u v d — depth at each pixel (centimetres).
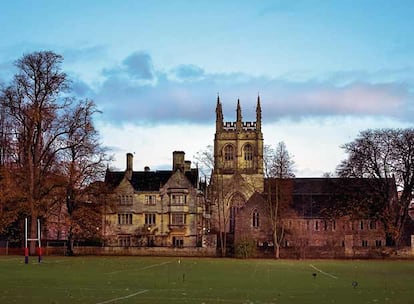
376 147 11844
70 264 7150
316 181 15488
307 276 5650
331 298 3584
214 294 3725
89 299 3372
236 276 5503
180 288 4116
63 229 10381
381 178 11806
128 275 5359
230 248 11400
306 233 13988
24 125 9144
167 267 6825
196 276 5422
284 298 3553
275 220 11356
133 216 13450
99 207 10494
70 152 9706
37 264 7088
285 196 13288
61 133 9481
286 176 12756
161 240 13350
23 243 10000
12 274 5359
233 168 17838
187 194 13412
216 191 15138
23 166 9325
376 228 14100
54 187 9575
